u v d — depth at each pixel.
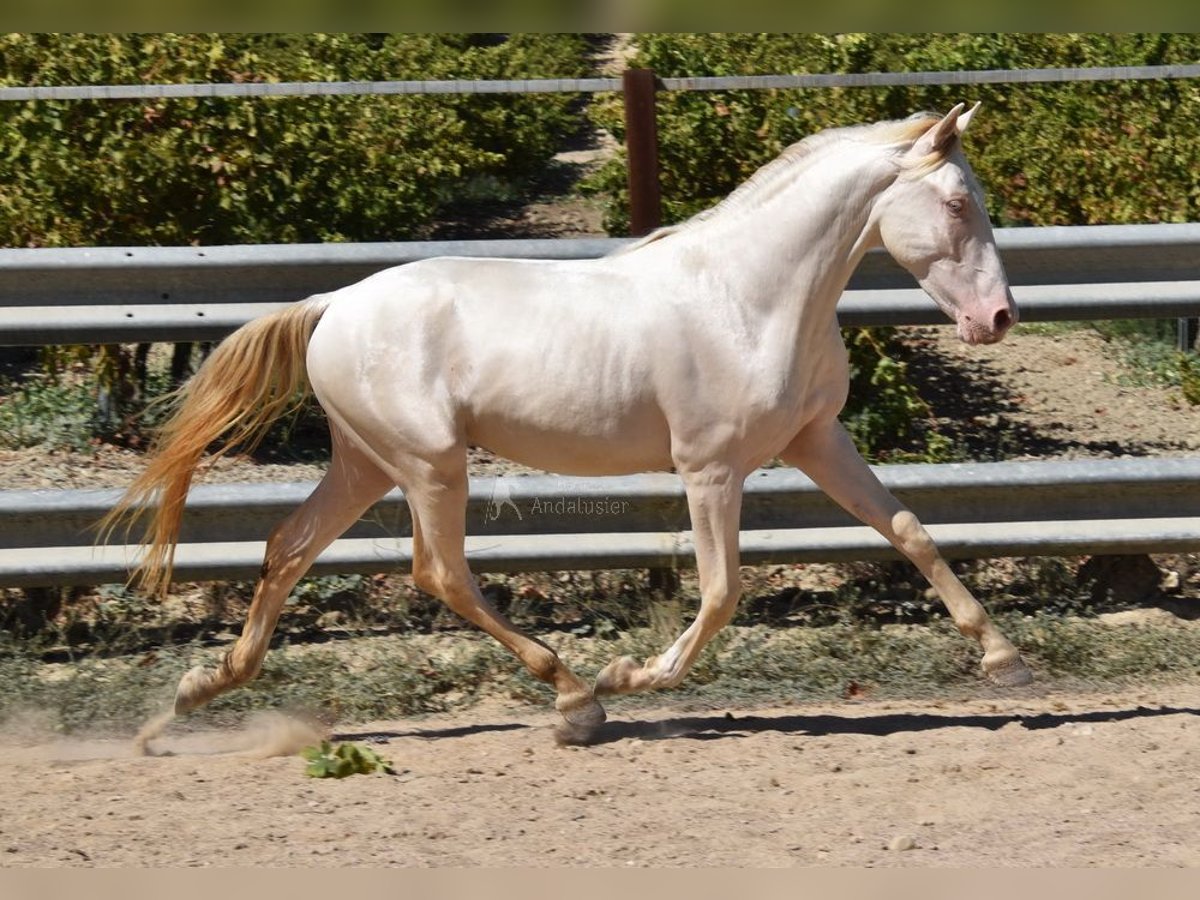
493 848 7.30
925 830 7.50
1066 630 10.52
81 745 9.34
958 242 8.43
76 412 13.31
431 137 19.67
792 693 9.96
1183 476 10.62
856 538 10.57
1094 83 16.88
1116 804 7.78
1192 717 9.09
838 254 8.59
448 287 8.80
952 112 8.34
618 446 8.73
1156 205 15.82
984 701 9.78
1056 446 13.51
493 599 11.09
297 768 8.59
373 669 10.27
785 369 8.54
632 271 8.77
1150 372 15.34
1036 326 16.58
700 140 15.02
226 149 13.59
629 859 7.16
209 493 10.41
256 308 11.15
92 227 13.45
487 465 12.65
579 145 30.12
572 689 8.91
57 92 11.32
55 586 10.46
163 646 10.62
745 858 7.16
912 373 15.22
